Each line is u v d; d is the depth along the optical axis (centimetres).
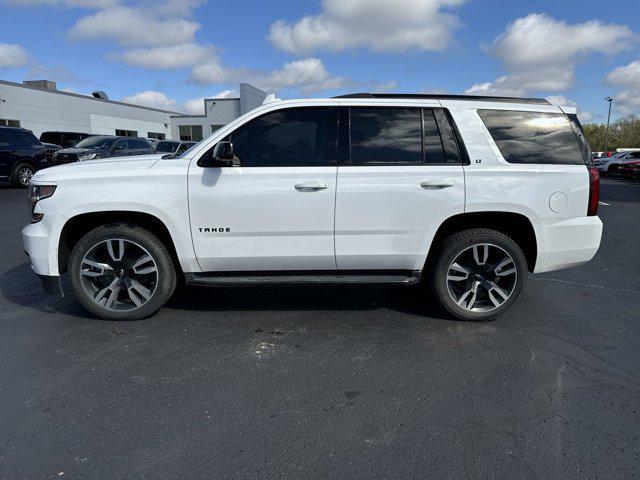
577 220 371
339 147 359
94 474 208
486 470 212
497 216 379
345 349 336
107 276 376
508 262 374
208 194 351
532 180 361
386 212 357
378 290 468
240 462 217
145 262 371
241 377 296
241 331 366
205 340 349
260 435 237
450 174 356
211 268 371
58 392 276
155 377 295
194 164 354
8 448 225
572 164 371
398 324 382
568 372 302
